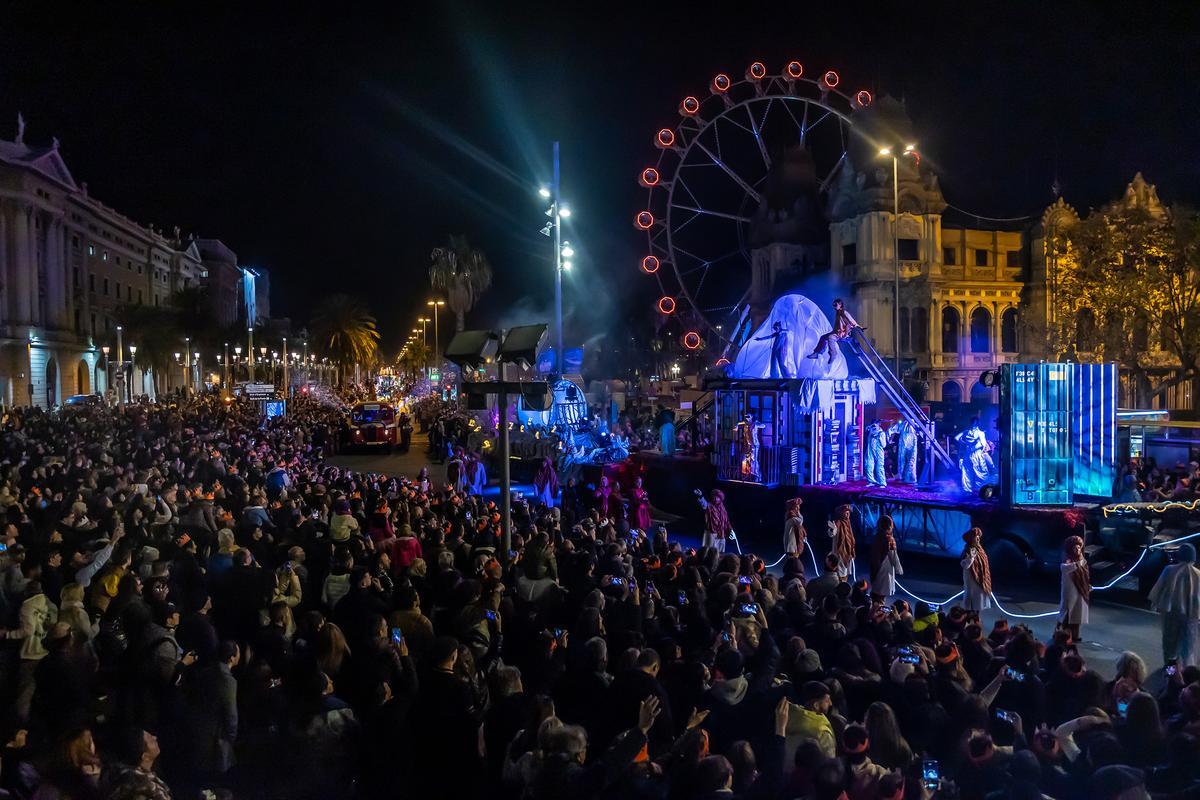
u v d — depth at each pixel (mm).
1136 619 14594
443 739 6445
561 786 5277
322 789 6562
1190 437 23438
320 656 7527
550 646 7734
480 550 11703
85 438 27266
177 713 6840
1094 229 48938
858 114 64438
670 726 6512
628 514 20656
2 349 67375
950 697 6852
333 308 98875
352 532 12969
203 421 37875
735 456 23031
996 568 17594
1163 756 5977
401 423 49438
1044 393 17047
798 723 6270
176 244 115375
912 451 21469
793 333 23953
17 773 5305
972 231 63750
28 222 69688
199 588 9297
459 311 71438
